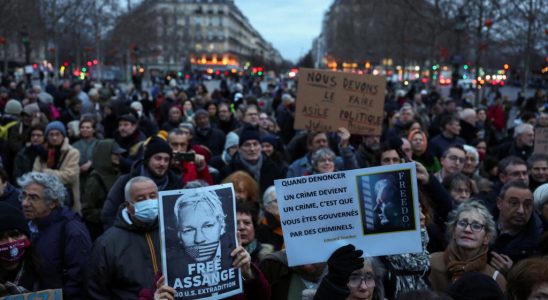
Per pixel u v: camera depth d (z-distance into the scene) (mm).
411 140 7625
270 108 19922
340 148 7750
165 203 3375
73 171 7145
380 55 66125
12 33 39938
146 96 17625
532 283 2939
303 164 7859
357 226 3443
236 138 8266
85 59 69438
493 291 2930
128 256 4125
